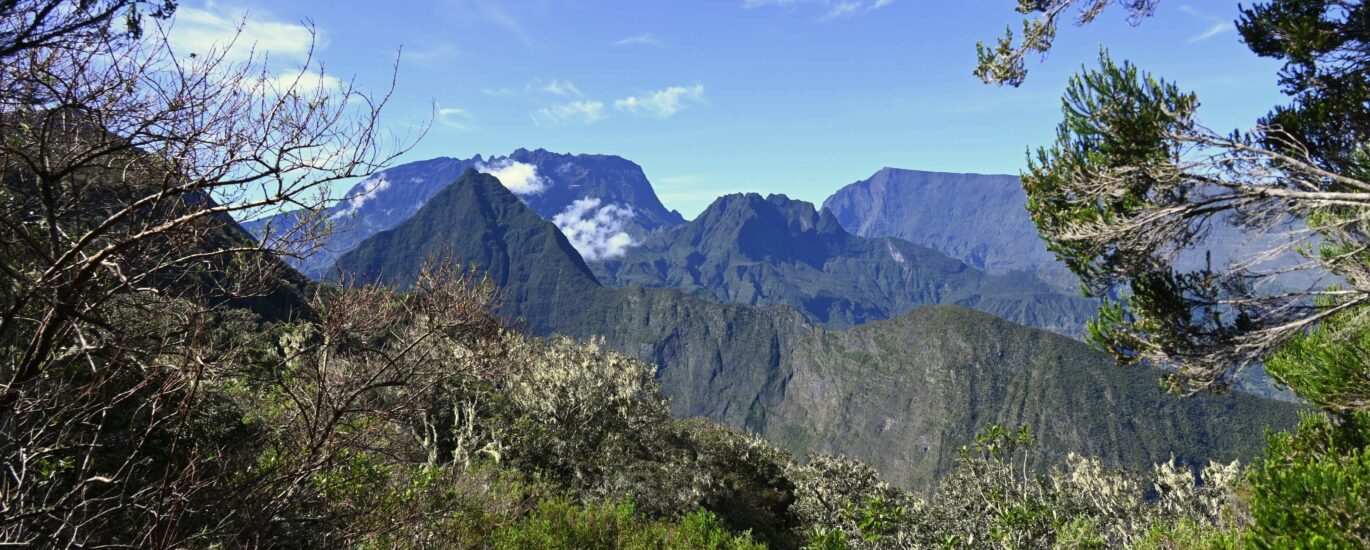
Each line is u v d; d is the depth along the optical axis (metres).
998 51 9.84
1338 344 8.52
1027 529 10.19
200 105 3.33
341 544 5.03
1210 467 16.62
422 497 7.03
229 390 4.94
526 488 13.86
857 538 11.70
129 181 3.67
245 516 4.13
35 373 3.20
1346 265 7.88
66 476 4.15
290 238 3.69
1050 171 9.34
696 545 10.73
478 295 6.63
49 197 3.24
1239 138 7.86
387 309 5.90
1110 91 8.34
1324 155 7.98
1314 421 9.64
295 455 4.96
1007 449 10.77
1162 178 8.05
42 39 3.14
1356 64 7.77
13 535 3.35
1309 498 6.51
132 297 3.78
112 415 4.38
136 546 3.51
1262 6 8.20
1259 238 8.07
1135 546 11.08
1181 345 8.83
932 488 15.39
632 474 23.11
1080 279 9.61
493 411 22.22
